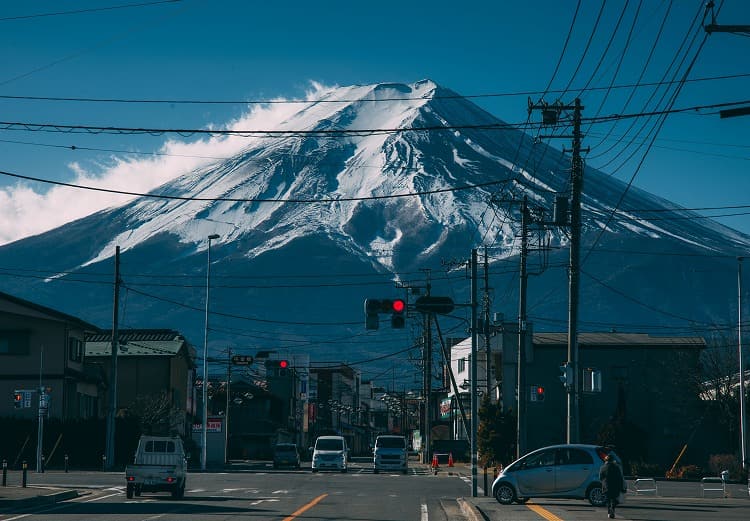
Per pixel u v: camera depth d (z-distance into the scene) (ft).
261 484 202.08
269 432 480.23
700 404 305.94
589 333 339.36
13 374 292.20
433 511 134.21
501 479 143.54
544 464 143.02
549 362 318.65
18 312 289.53
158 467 152.66
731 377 294.87
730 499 163.94
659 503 149.79
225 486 194.18
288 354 635.66
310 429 641.81
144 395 355.97
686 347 310.86
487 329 166.61
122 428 285.64
